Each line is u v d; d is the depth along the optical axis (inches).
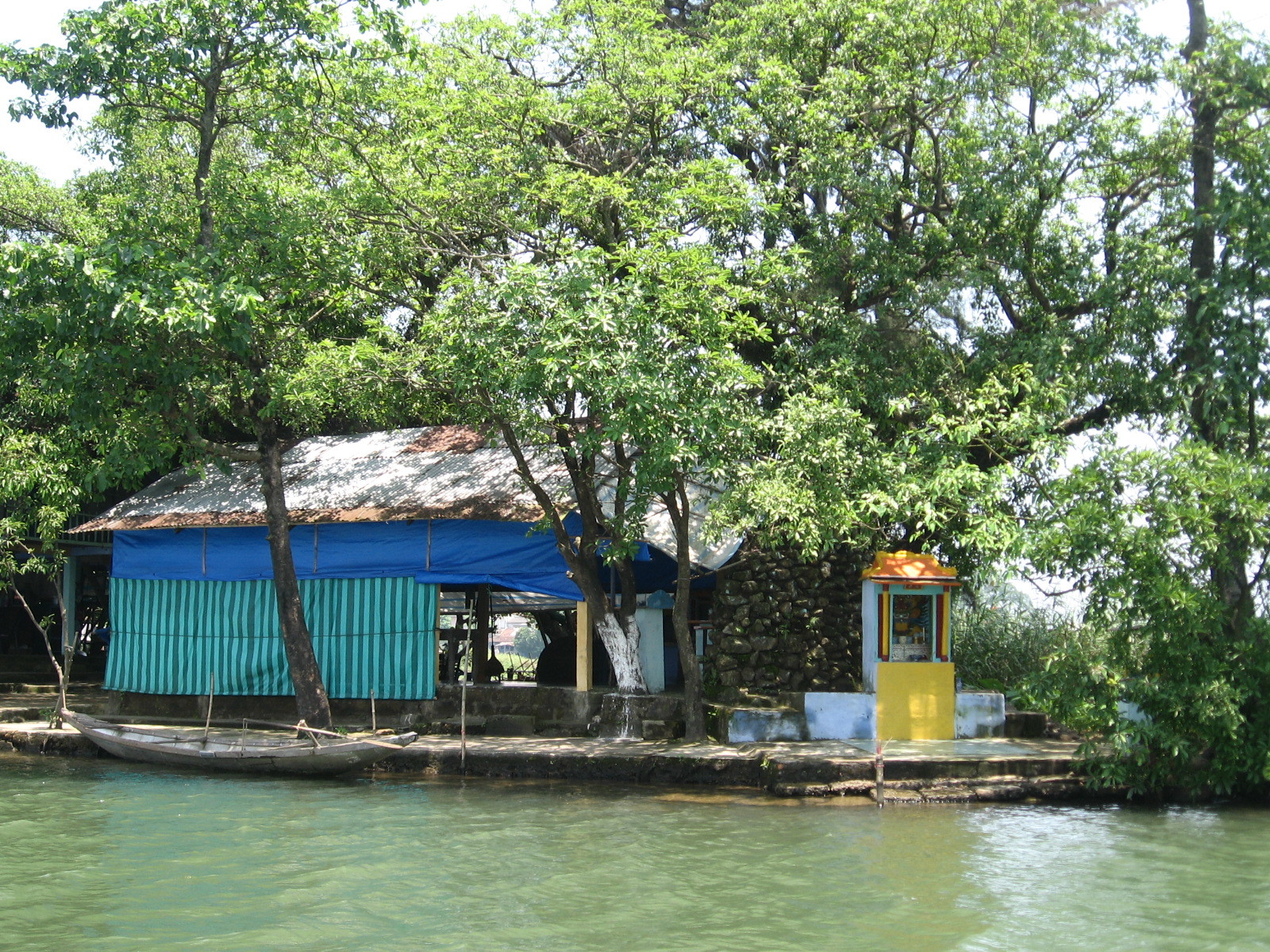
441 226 812.0
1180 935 400.2
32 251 693.3
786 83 803.4
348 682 861.8
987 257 796.6
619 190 724.0
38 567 930.1
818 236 828.0
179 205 812.6
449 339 692.1
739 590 804.0
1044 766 645.3
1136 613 625.3
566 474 853.8
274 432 841.5
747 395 765.3
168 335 740.0
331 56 780.0
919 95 807.7
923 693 735.7
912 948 386.0
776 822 572.7
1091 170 812.6
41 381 794.2
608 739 765.3
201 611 914.1
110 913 419.5
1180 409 690.2
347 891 448.1
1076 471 637.3
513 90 794.2
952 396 754.8
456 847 519.8
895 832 552.1
